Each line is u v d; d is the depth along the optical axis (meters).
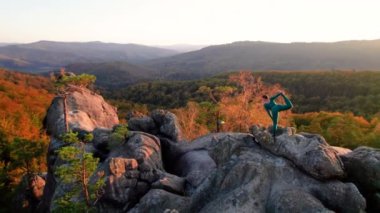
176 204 21.05
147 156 26.39
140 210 21.55
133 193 24.06
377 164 18.69
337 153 20.25
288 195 16.78
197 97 135.75
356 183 19.23
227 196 17.56
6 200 43.28
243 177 18.30
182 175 28.02
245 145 21.30
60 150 23.83
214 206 17.45
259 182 17.84
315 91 138.75
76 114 38.12
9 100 102.31
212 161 27.45
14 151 40.62
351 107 112.00
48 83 197.00
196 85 167.25
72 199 24.23
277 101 57.94
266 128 22.16
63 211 22.02
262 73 171.25
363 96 119.25
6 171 45.03
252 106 52.91
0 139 56.22
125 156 27.03
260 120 52.34
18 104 102.12
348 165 19.77
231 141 21.75
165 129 34.12
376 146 53.31
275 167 18.75
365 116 99.62
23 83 176.12
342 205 17.09
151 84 197.88
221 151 22.02
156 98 170.38
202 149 30.55
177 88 176.88
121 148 28.66
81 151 24.20
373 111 104.12
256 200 17.19
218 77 183.25
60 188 26.25
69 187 25.88
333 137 59.25
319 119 79.19
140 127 34.50
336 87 135.12
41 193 40.53
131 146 28.06
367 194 18.86
